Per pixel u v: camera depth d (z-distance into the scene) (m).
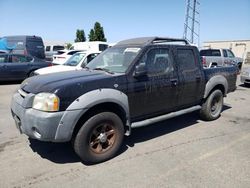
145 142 4.68
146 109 4.43
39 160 3.94
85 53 9.22
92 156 3.76
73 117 3.45
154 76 4.45
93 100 3.59
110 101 3.77
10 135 4.96
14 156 4.06
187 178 3.44
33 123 3.43
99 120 3.73
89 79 3.76
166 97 4.70
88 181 3.37
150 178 3.44
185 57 5.12
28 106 3.55
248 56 38.19
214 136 5.02
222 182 3.35
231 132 5.26
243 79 12.00
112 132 3.96
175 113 5.00
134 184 3.30
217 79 5.79
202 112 5.87
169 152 4.25
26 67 12.11
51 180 3.39
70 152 4.22
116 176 3.49
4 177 3.45
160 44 4.65
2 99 8.38
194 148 4.42
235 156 4.11
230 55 18.41
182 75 4.95
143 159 3.99
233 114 6.75
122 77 4.00
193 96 5.32
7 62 11.69
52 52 22.56
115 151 4.00
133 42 4.76
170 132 5.22
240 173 3.58
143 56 4.32
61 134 3.43
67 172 3.60
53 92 3.39
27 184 3.29
